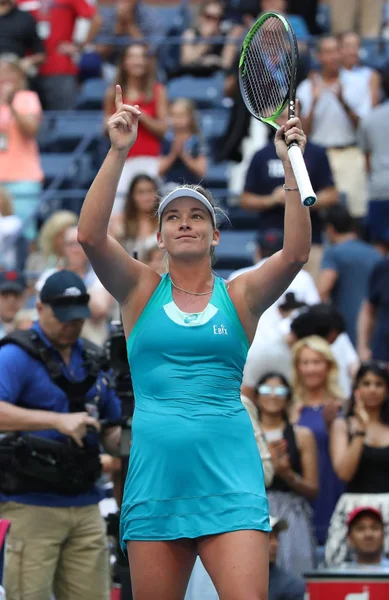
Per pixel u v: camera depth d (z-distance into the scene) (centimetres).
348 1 5041
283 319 3120
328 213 3625
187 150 4150
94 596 2159
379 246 3859
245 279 1594
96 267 1575
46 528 2111
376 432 2627
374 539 2417
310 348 2780
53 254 3712
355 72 4484
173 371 1547
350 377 3114
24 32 4934
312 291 3309
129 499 1553
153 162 4166
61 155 4847
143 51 4247
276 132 1597
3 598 1944
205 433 1528
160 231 1645
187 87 5106
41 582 2109
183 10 5725
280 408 2595
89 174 4709
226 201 4525
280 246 3344
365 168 3972
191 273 1589
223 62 5144
